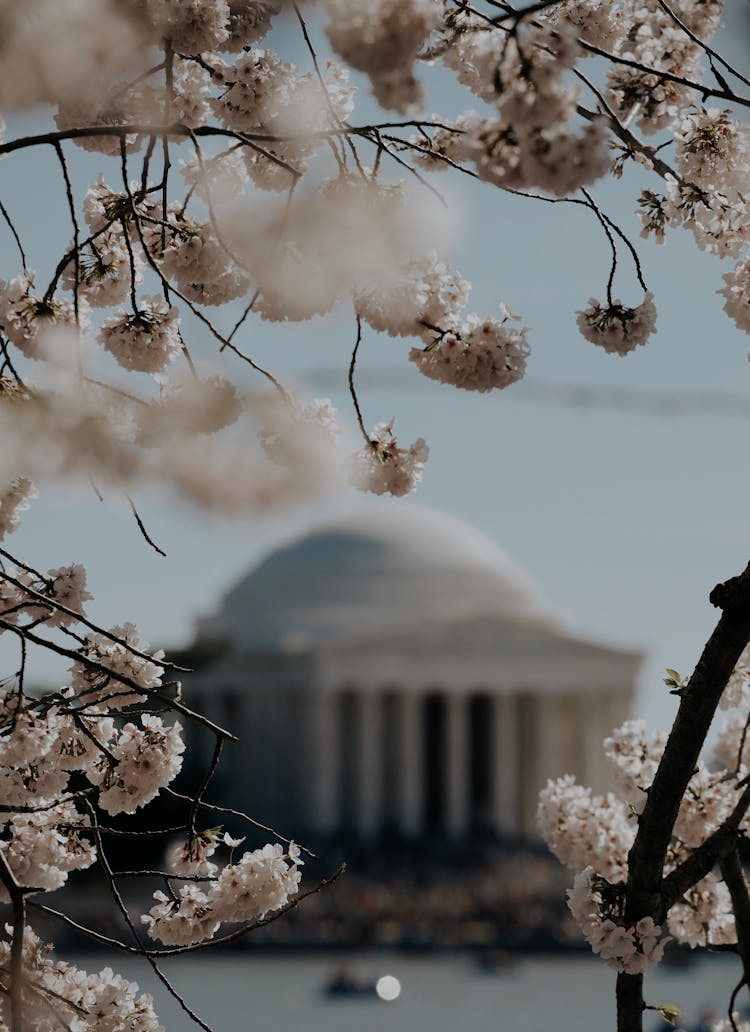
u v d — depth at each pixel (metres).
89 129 12.34
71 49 6.58
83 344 14.28
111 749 15.89
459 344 13.59
